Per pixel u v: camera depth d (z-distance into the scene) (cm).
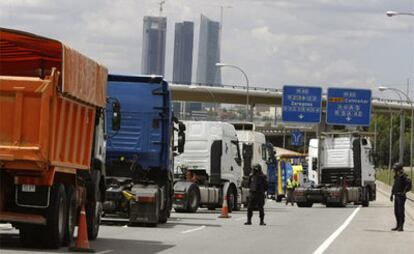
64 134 2516
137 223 4078
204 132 5828
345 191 7488
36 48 2569
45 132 2350
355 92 9212
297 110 9400
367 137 8869
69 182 2683
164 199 4166
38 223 2459
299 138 17962
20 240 2638
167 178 4169
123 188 3925
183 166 5806
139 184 4038
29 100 2355
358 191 7662
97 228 3108
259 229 4091
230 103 17362
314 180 8231
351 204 8525
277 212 6234
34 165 2370
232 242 3234
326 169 7806
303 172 9531
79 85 2573
